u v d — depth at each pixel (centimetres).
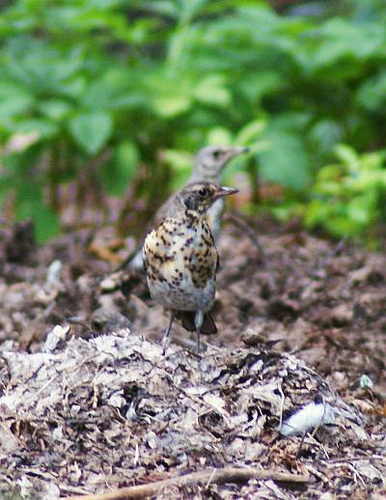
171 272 958
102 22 1761
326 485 815
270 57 1791
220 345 1073
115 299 1163
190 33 1789
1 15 1845
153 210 1745
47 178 1769
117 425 852
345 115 1889
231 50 1791
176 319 1135
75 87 1680
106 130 1581
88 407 862
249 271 1398
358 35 1728
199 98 1667
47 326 1108
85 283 1220
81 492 779
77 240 1602
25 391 877
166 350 910
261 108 1839
